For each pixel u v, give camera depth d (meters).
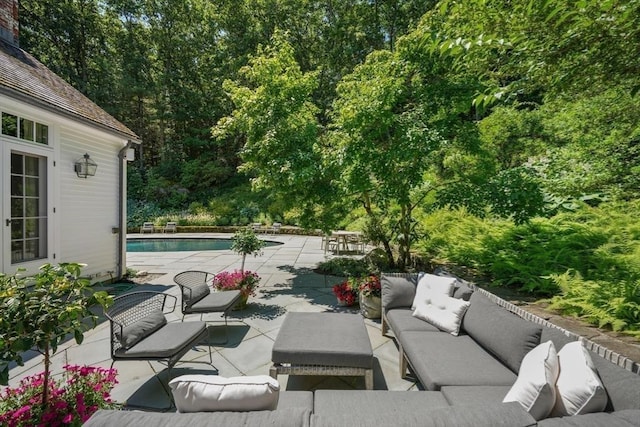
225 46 19.50
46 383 1.79
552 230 5.29
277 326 3.81
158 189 17.70
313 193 5.93
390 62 4.79
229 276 4.61
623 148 4.75
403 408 1.68
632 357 2.25
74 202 5.18
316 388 2.54
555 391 1.41
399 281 3.49
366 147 4.59
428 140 4.25
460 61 3.14
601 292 3.14
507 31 2.31
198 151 21.27
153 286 5.71
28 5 16.50
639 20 1.58
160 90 19.42
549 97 2.86
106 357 3.00
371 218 5.90
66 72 17.42
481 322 2.46
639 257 3.77
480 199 4.60
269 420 1.16
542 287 3.82
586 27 1.72
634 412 1.18
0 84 3.68
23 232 4.37
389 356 3.05
